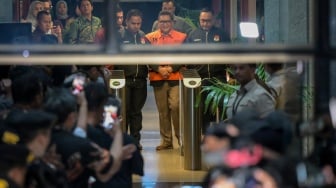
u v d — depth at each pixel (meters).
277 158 7.22
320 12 7.09
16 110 8.80
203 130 16.73
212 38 19.17
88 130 9.51
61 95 8.91
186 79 16.94
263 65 12.87
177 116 19.31
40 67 11.56
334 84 7.15
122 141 9.66
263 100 11.43
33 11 22.30
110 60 7.23
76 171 8.73
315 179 7.31
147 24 29.06
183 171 16.53
